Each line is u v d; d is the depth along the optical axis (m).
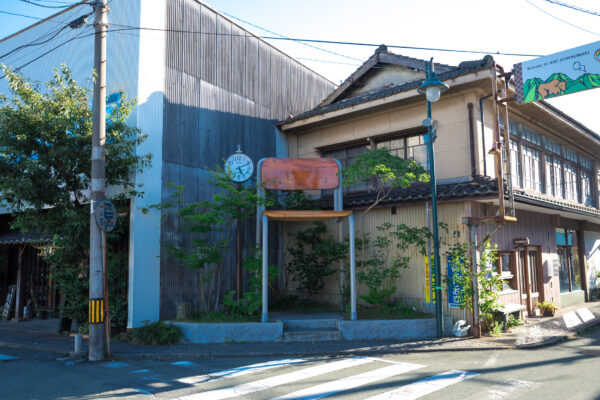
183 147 12.16
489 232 11.62
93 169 8.98
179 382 6.81
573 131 16.22
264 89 15.48
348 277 12.64
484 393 6.01
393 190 12.99
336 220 12.24
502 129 13.34
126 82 11.36
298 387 6.44
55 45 13.25
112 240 10.64
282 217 11.34
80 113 9.94
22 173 9.38
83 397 6.07
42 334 11.70
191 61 12.73
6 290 15.54
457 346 9.38
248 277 13.45
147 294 10.75
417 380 6.75
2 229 15.12
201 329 10.20
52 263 10.95
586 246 18.89
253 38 15.23
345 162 15.18
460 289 10.88
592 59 9.94
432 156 10.49
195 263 10.62
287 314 11.98
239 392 6.20
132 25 11.46
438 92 10.15
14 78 9.75
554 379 6.74
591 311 14.88
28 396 6.16
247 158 12.32
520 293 13.01
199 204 11.06
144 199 10.91
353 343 9.92
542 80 10.48
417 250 11.91
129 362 8.44
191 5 12.92
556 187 16.55
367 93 16.08
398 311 11.53
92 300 8.73
